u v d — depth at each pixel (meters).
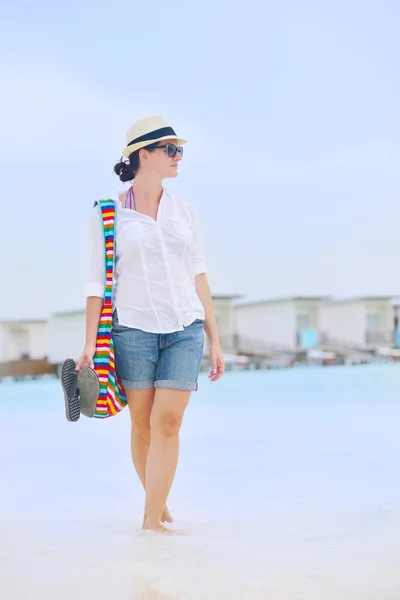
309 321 43.38
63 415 10.80
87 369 3.26
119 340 3.43
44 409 12.27
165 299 3.41
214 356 3.62
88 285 3.42
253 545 3.02
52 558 2.84
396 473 4.75
